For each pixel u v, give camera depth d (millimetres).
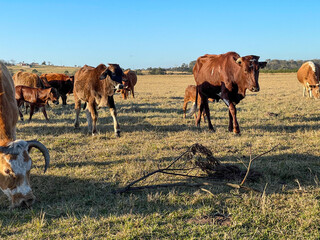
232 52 8938
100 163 6590
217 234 3590
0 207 4512
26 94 11648
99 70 8930
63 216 4180
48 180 5516
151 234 3605
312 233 3564
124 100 19375
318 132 8805
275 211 4121
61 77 17031
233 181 5316
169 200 4531
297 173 5551
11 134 4836
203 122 11266
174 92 28219
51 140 8641
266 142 7895
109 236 3572
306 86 18938
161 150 7445
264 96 20969
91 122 9750
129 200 4535
